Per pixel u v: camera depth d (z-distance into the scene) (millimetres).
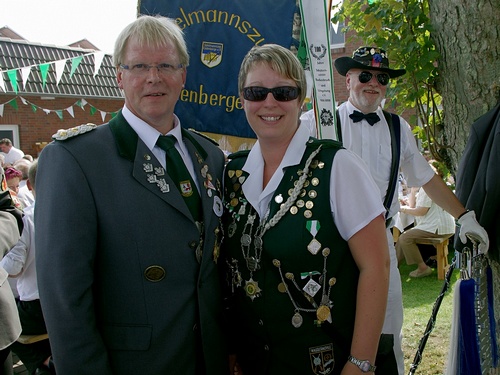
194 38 2520
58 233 1464
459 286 2180
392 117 2855
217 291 1763
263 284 1665
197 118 2576
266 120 1688
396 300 2732
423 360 3723
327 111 2377
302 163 1687
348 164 1637
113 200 1549
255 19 2506
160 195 1605
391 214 2785
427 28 2645
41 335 3457
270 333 1669
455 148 2641
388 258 1639
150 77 1610
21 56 13211
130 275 1565
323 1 2314
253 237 1695
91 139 1597
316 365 1634
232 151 2576
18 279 3447
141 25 1634
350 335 1648
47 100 13039
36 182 1570
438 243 5871
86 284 1500
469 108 2488
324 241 1601
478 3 2346
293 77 1680
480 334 2164
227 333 1852
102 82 14273
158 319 1589
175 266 1613
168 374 1615
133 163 1604
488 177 2195
